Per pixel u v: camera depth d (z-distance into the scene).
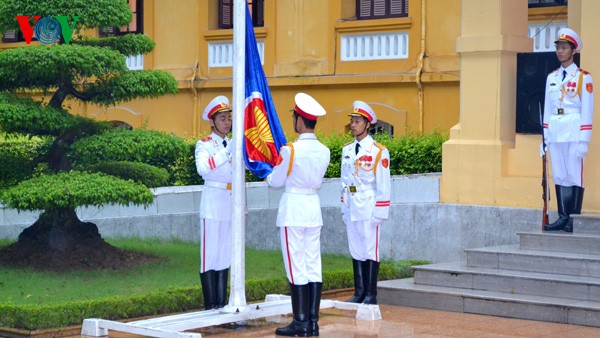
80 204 15.46
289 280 12.40
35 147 17.64
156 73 16.70
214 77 24.72
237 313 12.68
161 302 13.60
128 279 15.23
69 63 15.69
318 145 12.57
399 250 17.98
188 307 13.96
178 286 14.30
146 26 25.91
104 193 15.50
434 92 21.30
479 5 17.38
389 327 12.90
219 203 13.73
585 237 14.79
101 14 16.38
